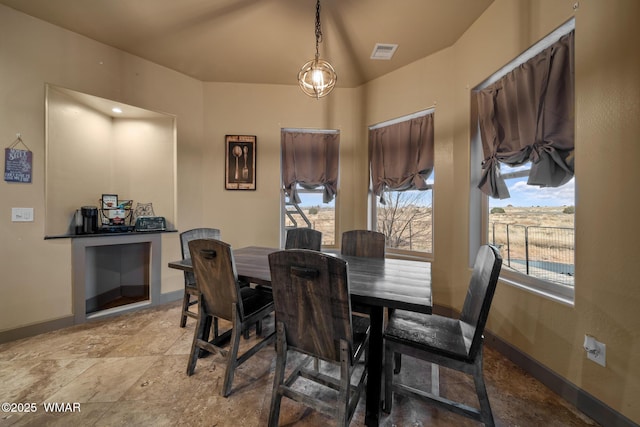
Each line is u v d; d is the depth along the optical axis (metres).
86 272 2.76
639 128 1.21
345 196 3.40
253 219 3.38
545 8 1.64
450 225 2.58
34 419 1.33
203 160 3.31
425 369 1.81
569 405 1.46
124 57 2.71
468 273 2.37
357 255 2.29
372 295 1.27
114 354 1.94
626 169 1.25
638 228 1.21
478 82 2.21
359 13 2.13
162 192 3.12
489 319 2.11
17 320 2.17
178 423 1.33
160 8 2.12
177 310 2.81
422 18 2.18
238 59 2.83
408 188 2.99
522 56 1.84
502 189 2.05
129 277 3.15
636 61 1.22
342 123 3.38
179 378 1.67
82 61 2.47
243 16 2.20
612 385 1.29
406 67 2.87
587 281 1.40
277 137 3.39
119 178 3.07
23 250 2.20
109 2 2.06
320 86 1.95
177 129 3.09
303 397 1.22
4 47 2.10
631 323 1.23
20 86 2.17
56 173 2.44
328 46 2.57
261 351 2.04
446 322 1.50
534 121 1.72
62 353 1.95
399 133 3.00
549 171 1.63
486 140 2.15
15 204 2.16
